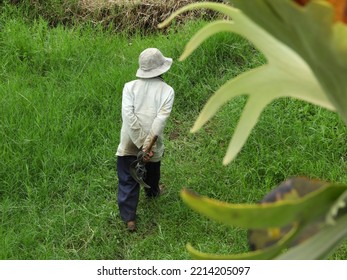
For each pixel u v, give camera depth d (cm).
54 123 789
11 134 778
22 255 635
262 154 737
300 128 764
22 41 943
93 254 645
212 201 134
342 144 751
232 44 909
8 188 712
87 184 730
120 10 1011
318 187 162
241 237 648
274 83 174
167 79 870
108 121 805
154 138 621
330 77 140
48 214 689
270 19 137
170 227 672
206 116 183
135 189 652
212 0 1001
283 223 139
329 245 147
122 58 918
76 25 1018
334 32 126
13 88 854
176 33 977
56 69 926
